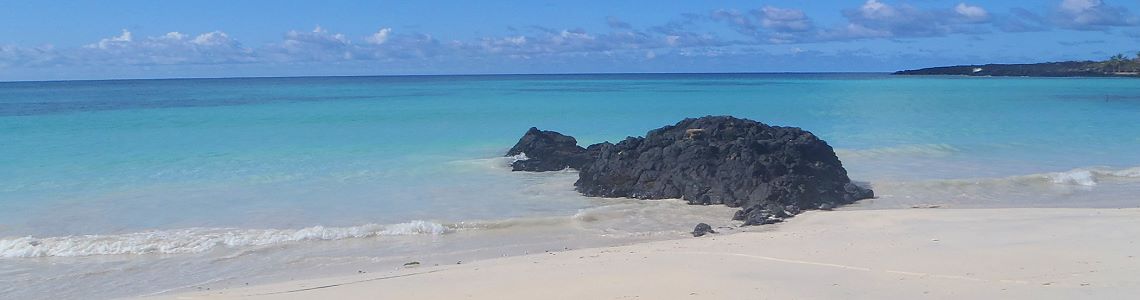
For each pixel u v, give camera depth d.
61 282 15.01
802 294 11.20
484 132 41.56
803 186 22.11
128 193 23.64
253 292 13.26
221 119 48.91
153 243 17.73
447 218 20.58
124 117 50.22
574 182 26.27
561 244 17.97
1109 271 11.80
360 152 33.12
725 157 23.62
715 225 19.88
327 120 48.44
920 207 22.02
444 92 95.56
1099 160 31.11
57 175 26.56
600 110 58.84
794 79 177.62
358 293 12.71
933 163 30.12
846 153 32.34
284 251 17.36
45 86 140.25
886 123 46.88
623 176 24.11
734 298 11.11
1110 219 17.80
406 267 15.74
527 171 28.41
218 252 17.25
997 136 39.22
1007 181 25.72
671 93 90.19
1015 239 15.30
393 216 20.86
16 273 15.61
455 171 28.31
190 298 13.02
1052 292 10.63
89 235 18.52
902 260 13.55
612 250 16.30
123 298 13.48
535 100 73.44
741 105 65.31
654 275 13.02
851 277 12.34
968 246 14.70
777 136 26.08
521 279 13.20
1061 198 23.25
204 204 22.19
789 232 17.92
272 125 44.75
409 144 36.09
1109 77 162.25
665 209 21.92
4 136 37.75
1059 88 102.00
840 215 20.39
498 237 18.77
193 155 31.66
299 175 27.14
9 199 22.56
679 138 25.44
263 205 22.16
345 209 21.73
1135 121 48.00
